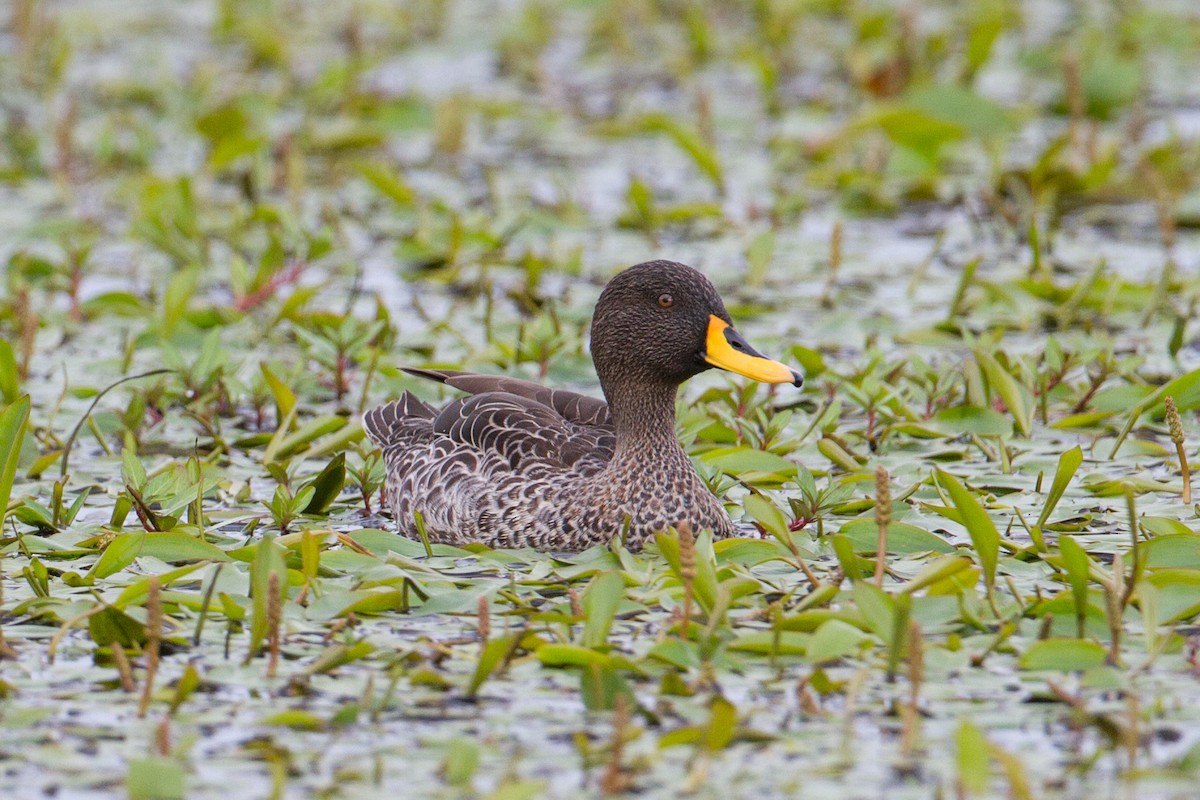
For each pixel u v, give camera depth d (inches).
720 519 450.9
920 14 1299.2
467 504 458.9
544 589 411.2
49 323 685.9
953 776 311.0
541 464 459.8
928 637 372.8
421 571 416.8
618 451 450.3
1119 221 855.1
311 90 1064.8
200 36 1298.0
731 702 341.4
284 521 458.0
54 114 1055.0
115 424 555.8
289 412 539.2
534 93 1143.0
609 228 850.1
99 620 370.0
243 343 664.4
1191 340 652.7
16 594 402.6
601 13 1339.8
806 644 362.0
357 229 855.1
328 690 349.4
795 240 828.6
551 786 308.0
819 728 330.3
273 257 711.1
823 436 521.7
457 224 769.6
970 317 698.2
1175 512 458.0
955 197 908.0
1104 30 1253.7
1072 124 928.9
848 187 900.0
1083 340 620.7
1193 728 328.5
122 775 314.2
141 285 761.6
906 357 608.7
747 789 306.0
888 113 899.4
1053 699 343.9
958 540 439.8
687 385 610.2
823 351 652.1
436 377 523.2
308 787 308.3
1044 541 430.9
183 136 1044.5
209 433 551.2
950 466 511.8
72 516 455.2
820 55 1231.5
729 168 971.9
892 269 773.3
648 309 444.8
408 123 1026.7
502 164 986.1
